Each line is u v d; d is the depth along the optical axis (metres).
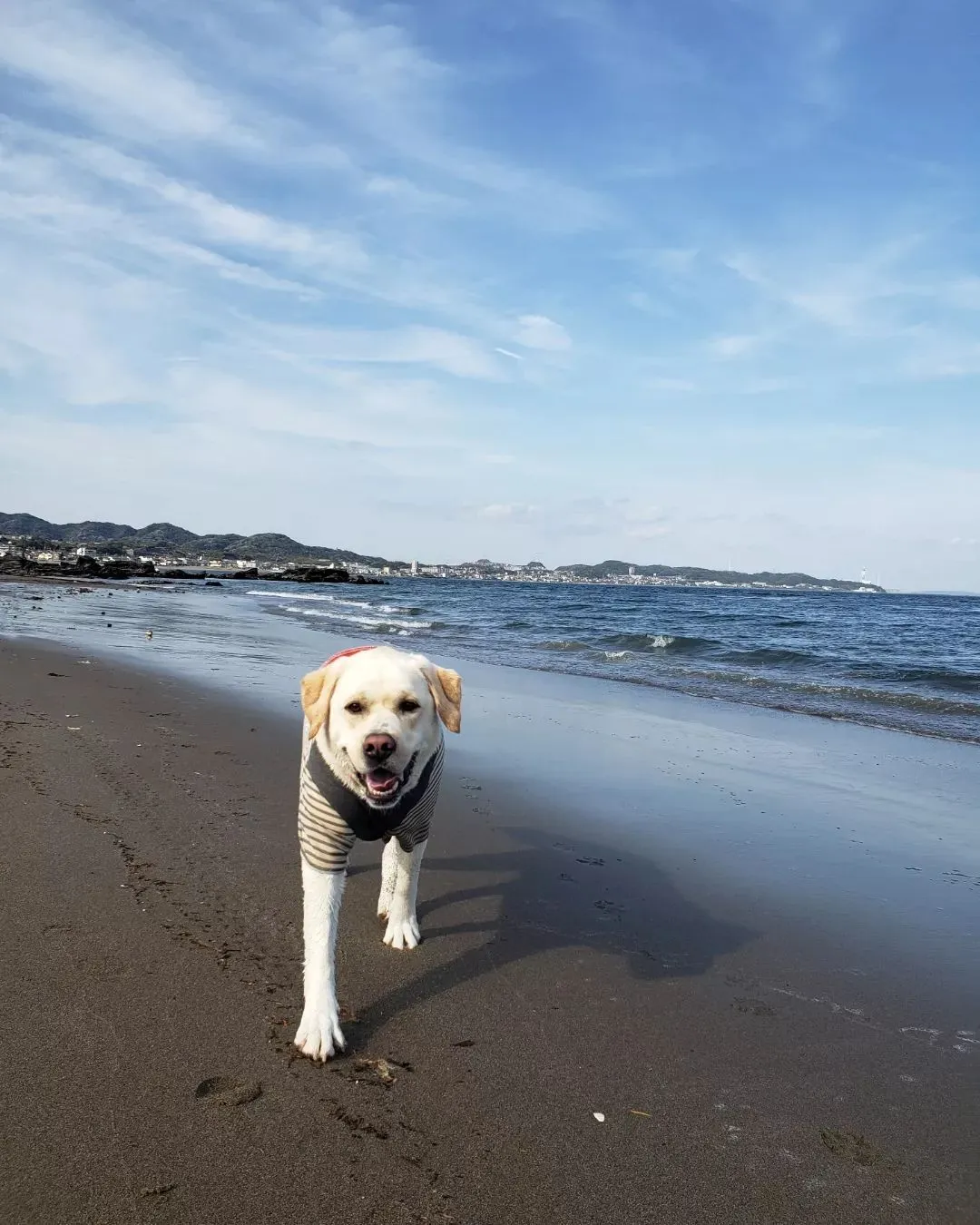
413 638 8.59
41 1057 1.29
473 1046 1.41
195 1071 1.29
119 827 2.17
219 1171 1.11
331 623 10.23
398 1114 1.24
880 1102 1.33
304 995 1.45
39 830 2.10
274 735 3.31
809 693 5.34
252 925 1.72
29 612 9.59
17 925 1.65
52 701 3.72
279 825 2.27
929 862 2.31
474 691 4.97
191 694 4.16
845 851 2.38
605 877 2.14
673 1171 1.17
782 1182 1.17
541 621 12.50
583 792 2.85
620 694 5.09
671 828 2.52
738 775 3.17
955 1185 1.18
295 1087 1.27
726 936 1.84
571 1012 1.53
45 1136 1.14
